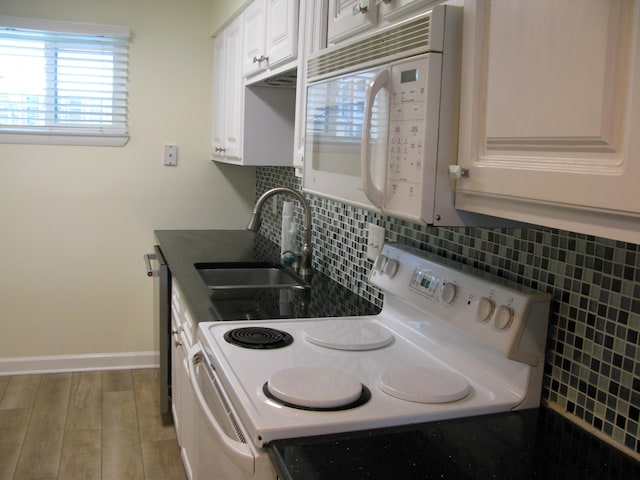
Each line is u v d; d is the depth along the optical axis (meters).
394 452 1.12
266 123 2.97
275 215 3.48
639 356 1.12
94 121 3.58
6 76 3.40
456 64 1.12
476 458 1.12
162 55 3.65
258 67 2.61
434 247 1.78
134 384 3.55
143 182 3.72
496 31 1.01
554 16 0.87
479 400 1.31
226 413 1.36
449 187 1.15
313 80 1.73
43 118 3.48
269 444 1.13
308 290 2.35
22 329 3.63
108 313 3.76
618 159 0.78
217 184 3.86
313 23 1.95
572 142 0.85
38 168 3.53
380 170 1.32
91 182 3.62
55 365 3.69
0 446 2.75
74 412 3.13
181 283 2.35
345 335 1.68
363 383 1.38
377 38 1.34
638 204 0.75
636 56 0.74
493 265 1.50
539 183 0.91
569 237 1.27
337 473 1.04
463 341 1.52
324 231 2.66
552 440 1.19
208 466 1.53
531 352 1.29
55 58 3.46
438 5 1.17
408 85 1.20
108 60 3.54
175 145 3.74
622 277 1.15
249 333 1.68
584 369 1.24
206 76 3.74
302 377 1.34
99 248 3.69
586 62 0.81
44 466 2.60
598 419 1.21
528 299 1.27
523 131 0.95
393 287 1.76
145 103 3.65
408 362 1.54
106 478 2.55
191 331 2.10
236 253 3.08
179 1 3.63
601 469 1.09
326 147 1.64
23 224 3.55
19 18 3.36
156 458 2.72
